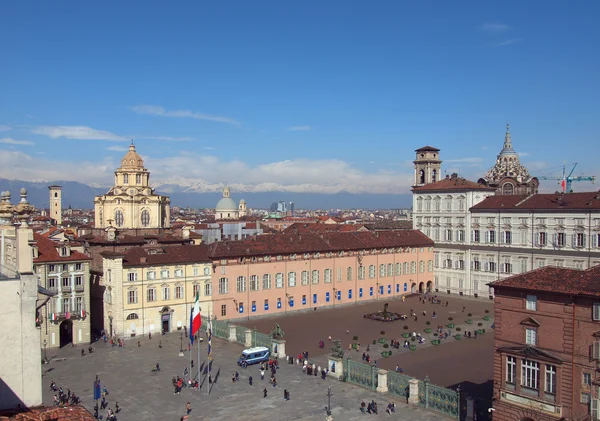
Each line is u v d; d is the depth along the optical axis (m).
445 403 72.25
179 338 114.00
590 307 54.28
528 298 59.62
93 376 88.81
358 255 156.50
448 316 138.50
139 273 115.00
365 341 112.88
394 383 80.31
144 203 167.62
